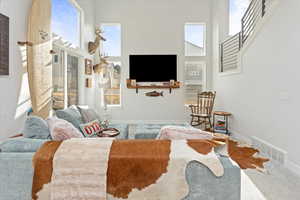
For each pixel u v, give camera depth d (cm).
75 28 466
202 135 172
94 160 141
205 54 596
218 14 535
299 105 255
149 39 590
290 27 270
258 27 344
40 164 141
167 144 155
